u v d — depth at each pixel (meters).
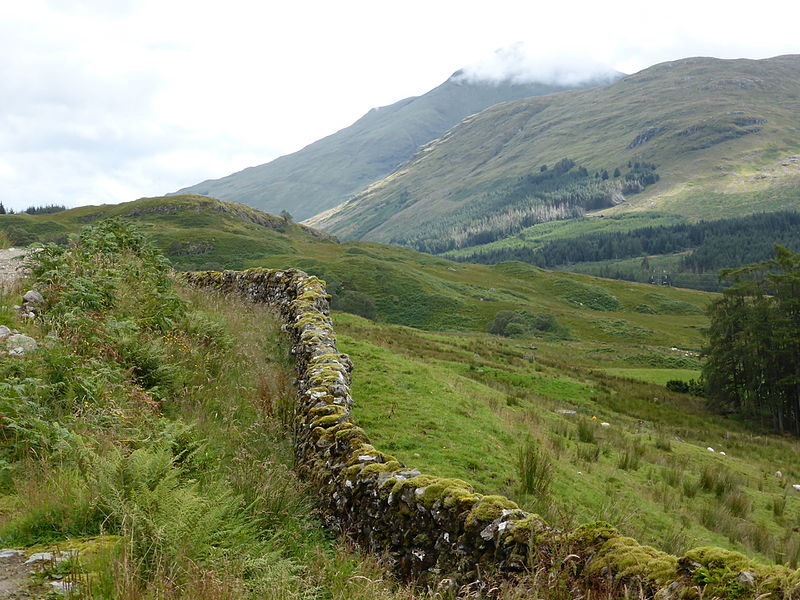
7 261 13.75
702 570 3.15
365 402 12.79
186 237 163.00
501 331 98.50
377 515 5.41
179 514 4.01
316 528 5.77
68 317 8.48
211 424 7.74
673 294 145.38
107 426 6.14
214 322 12.16
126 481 4.60
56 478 4.92
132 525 3.86
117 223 15.29
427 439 10.99
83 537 4.11
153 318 10.52
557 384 29.55
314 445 7.14
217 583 3.45
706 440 25.50
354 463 6.12
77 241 13.02
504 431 12.89
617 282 158.88
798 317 47.69
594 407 26.45
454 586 4.32
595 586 3.50
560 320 105.06
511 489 9.41
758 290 50.34
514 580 3.85
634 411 28.52
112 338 8.51
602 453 15.48
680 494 13.36
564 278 153.38
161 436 6.04
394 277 130.50
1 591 3.24
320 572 4.44
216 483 5.32
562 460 12.91
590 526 3.96
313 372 9.45
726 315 51.06
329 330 12.62
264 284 19.22
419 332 42.06
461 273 159.88
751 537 11.48
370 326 34.31
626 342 93.06
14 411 5.87
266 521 5.34
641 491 12.54
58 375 6.79
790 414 43.78
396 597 4.20
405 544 5.01
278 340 14.00
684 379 49.00
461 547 4.47
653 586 3.27
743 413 43.66
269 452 7.66
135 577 3.41
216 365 10.39
